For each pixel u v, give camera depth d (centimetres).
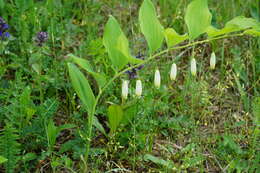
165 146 81
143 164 77
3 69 87
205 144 82
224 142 77
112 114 76
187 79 91
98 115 86
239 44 108
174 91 94
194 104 89
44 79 86
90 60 97
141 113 82
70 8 113
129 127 81
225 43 107
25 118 80
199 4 66
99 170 76
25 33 96
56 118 86
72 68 70
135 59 67
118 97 89
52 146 75
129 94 88
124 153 77
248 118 88
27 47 93
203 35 108
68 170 75
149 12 67
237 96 94
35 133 77
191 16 67
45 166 76
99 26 113
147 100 84
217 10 116
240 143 81
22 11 100
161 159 75
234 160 76
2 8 102
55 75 88
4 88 87
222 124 87
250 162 75
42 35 85
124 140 79
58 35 101
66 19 108
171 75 70
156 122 83
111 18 69
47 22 103
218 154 79
